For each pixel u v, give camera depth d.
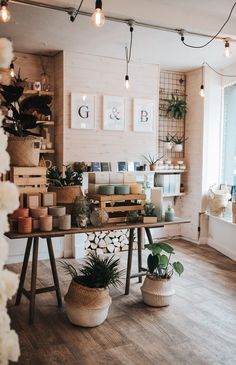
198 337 2.77
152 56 5.21
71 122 5.09
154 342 2.68
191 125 6.02
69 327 2.90
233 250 5.05
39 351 2.54
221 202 5.50
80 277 3.03
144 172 5.52
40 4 3.28
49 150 5.12
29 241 3.23
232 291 3.75
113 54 5.15
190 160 6.05
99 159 5.34
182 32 3.90
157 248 3.27
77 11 3.39
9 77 4.38
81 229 3.02
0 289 0.76
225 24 3.98
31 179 3.04
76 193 3.23
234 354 2.53
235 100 5.63
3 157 0.79
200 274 4.30
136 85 5.55
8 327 0.78
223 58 5.24
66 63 4.99
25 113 2.93
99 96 5.27
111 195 3.35
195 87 5.91
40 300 3.45
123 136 5.52
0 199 0.78
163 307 3.32
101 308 2.87
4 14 2.84
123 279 4.04
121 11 3.51
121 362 2.42
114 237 5.39
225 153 5.89
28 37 4.44
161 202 3.53
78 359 2.45
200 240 5.85
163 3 3.66
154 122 5.75
